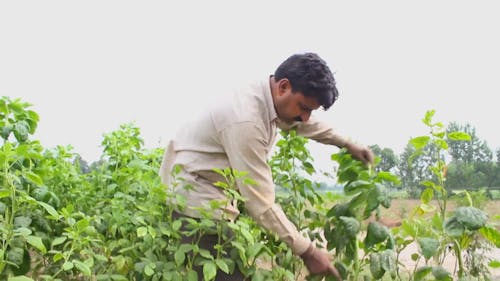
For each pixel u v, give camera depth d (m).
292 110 2.57
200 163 2.68
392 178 2.75
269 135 2.59
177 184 2.64
